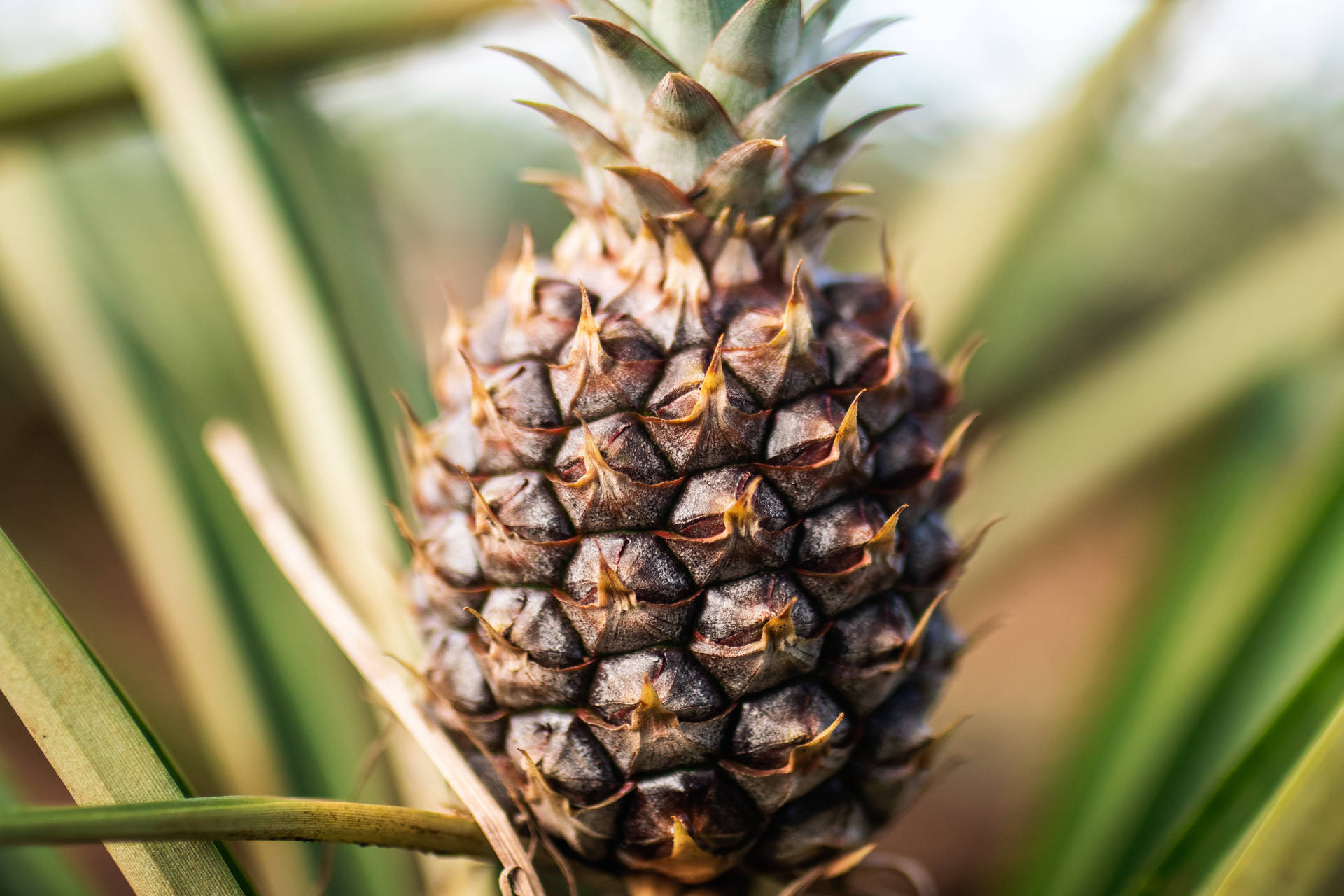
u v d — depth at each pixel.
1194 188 0.96
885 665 0.45
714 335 0.45
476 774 0.46
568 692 0.44
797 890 0.45
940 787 1.03
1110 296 0.91
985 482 0.67
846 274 0.48
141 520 0.60
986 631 0.48
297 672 0.58
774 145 0.45
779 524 0.44
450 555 0.45
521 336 0.45
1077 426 0.67
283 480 0.64
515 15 0.60
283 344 0.55
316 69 0.61
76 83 0.58
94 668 0.43
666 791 0.44
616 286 0.46
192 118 0.56
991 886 0.68
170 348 0.69
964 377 0.77
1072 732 0.60
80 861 0.80
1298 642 0.54
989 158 0.75
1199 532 0.62
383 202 1.08
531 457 0.44
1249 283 0.69
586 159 0.47
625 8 0.47
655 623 0.44
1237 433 0.65
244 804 0.41
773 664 0.44
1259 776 0.47
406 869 0.56
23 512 1.06
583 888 0.49
